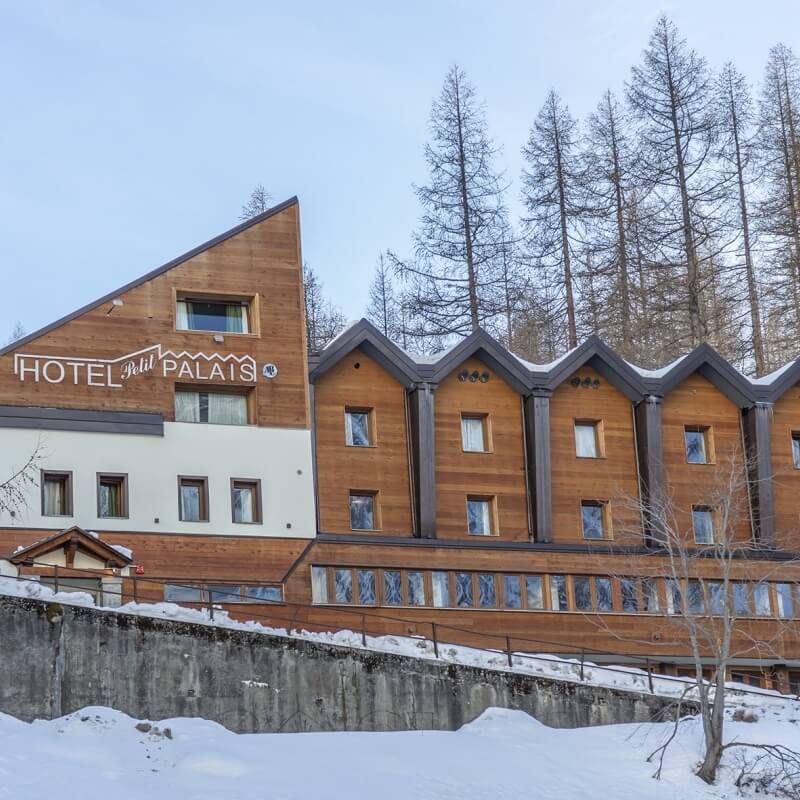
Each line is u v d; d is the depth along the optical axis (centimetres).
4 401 5303
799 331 7838
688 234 7788
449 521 5753
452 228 7906
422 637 4803
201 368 5569
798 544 6044
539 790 3978
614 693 4641
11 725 3900
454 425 5853
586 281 8000
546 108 8275
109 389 5441
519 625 5597
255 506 5528
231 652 4259
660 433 6006
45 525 5228
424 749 4169
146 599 4550
